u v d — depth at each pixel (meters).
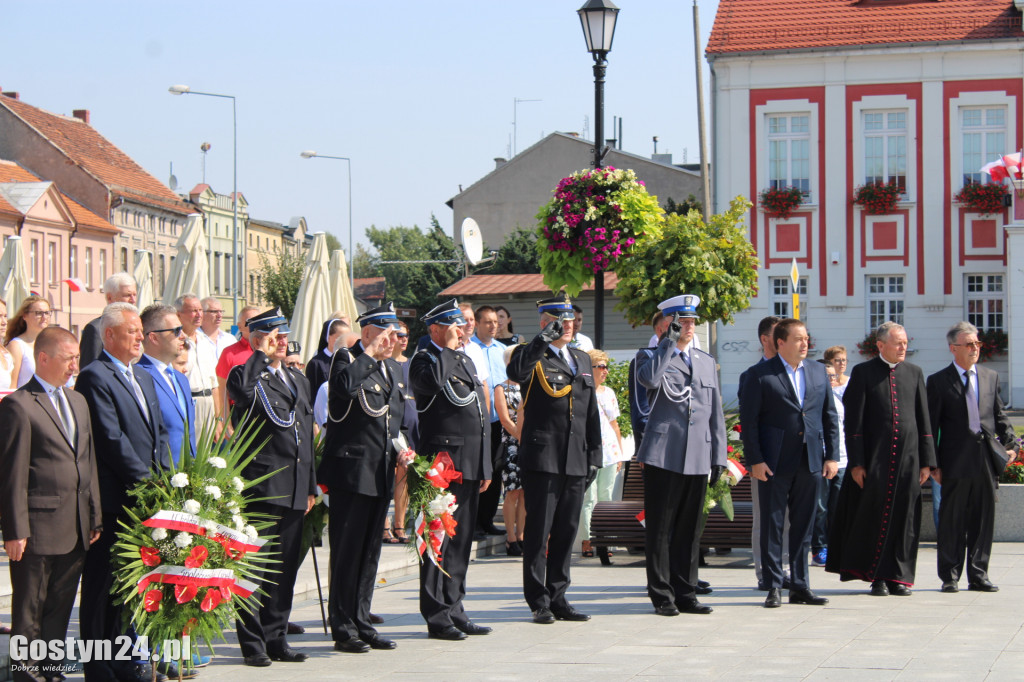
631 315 17.81
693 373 10.22
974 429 11.24
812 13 37.31
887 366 11.21
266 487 8.52
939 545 11.40
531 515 9.87
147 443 7.97
